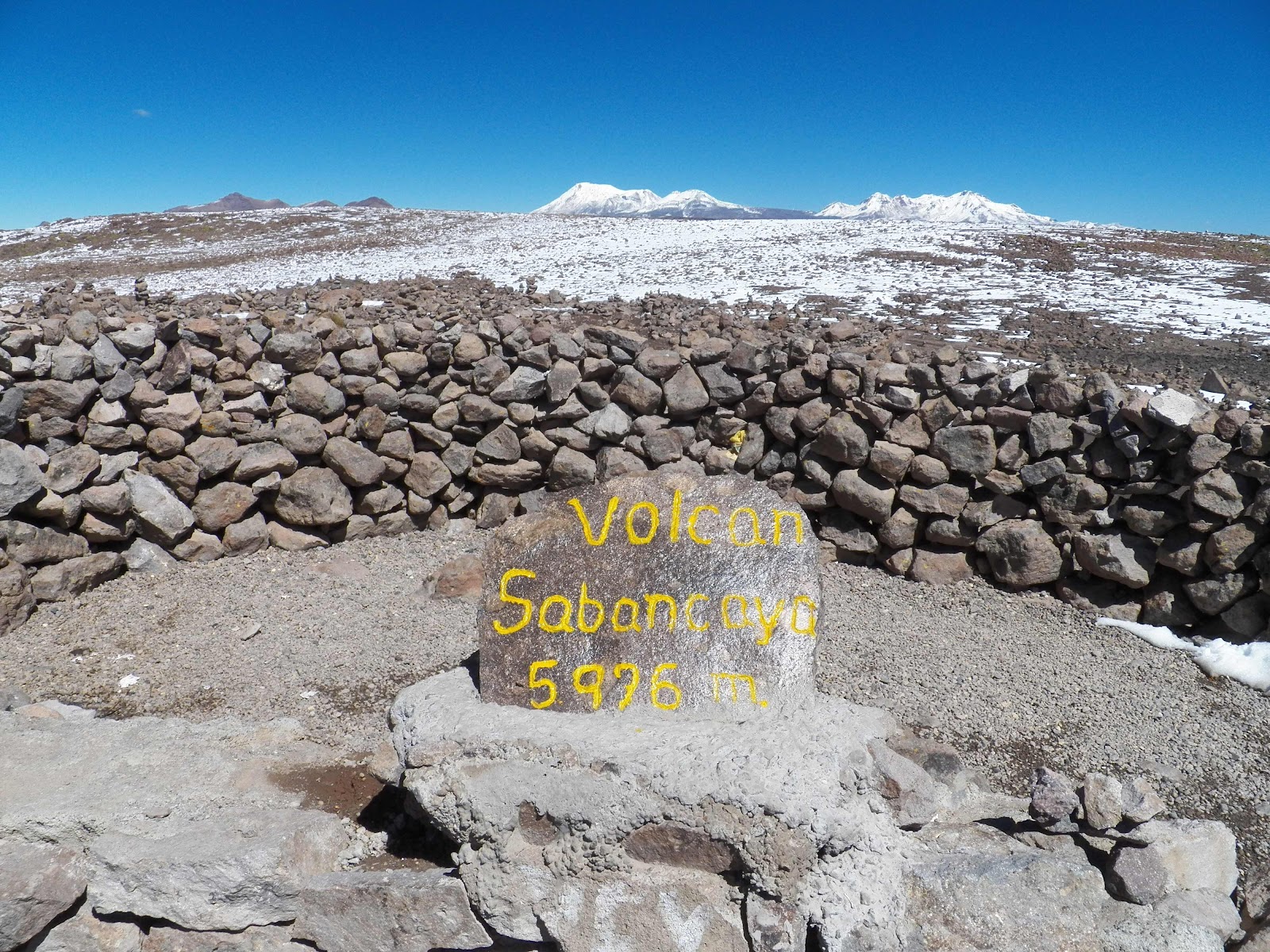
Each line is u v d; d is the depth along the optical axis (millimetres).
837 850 3281
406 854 3920
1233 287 16594
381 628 6133
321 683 5414
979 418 6738
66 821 3740
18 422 6395
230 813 3865
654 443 7625
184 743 4461
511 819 3426
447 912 3492
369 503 7785
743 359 7422
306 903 3561
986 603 6574
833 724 3688
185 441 7066
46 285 19219
